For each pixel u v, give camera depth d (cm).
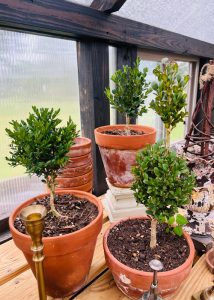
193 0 108
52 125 50
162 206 46
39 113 51
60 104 93
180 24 121
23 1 62
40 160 49
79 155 75
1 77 74
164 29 114
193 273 59
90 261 54
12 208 84
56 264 46
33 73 82
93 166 99
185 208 67
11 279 59
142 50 116
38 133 46
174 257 50
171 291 48
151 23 108
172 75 55
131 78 73
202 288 55
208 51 156
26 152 47
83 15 76
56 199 61
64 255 45
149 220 62
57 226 50
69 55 91
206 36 148
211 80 64
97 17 81
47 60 85
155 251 52
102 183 102
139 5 95
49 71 86
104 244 53
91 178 84
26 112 82
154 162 48
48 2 67
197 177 63
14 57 76
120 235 57
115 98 75
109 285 57
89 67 88
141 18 102
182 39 126
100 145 74
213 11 124
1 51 72
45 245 43
